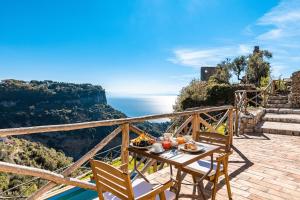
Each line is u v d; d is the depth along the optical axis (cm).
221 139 325
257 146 612
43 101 6775
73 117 6850
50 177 266
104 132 5319
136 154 307
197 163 325
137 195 233
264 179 397
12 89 6397
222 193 344
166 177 396
